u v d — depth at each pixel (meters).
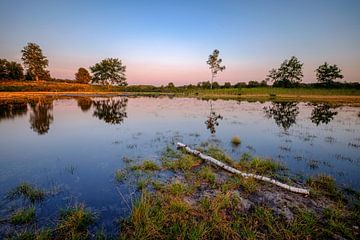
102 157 7.83
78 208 4.38
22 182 5.64
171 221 4.05
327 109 25.50
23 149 8.78
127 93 63.31
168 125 14.55
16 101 30.69
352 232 3.84
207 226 3.91
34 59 68.94
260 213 4.34
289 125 14.95
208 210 4.45
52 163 7.17
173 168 6.74
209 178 5.94
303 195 5.18
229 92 59.47
